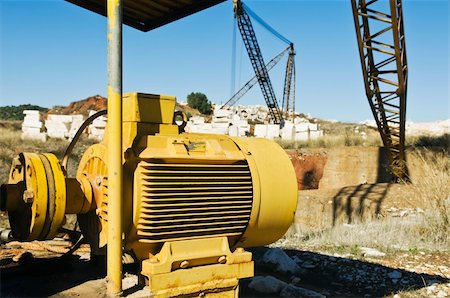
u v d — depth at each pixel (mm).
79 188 3795
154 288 3357
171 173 3557
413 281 6020
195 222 3695
